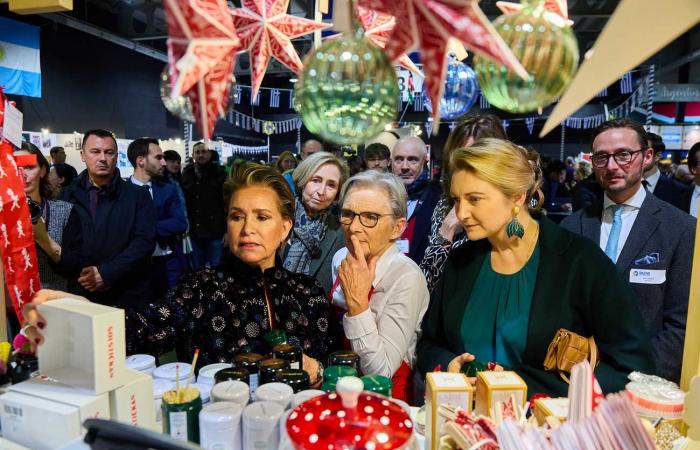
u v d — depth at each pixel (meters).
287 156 4.75
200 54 0.59
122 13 8.67
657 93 11.70
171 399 0.84
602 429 0.60
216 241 4.52
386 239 1.31
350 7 0.63
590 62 0.56
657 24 0.54
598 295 1.13
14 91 6.23
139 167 3.69
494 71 0.60
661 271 1.68
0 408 0.79
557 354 1.09
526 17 0.58
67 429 0.74
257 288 1.25
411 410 1.00
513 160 1.10
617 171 1.76
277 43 0.76
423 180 2.50
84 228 2.55
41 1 0.94
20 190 1.15
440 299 1.37
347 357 1.06
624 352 1.07
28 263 1.17
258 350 1.22
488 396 0.82
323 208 2.20
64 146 7.54
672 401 0.82
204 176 4.44
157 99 11.36
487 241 1.32
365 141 0.66
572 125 12.30
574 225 2.01
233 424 0.79
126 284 2.69
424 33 0.57
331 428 0.56
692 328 0.91
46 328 0.82
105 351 0.79
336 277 1.57
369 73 0.59
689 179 6.33
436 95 0.59
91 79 9.45
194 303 1.20
